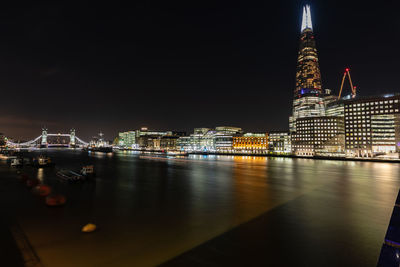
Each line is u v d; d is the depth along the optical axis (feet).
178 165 374.43
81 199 128.77
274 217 96.53
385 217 96.63
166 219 93.86
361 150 540.11
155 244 69.92
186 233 78.69
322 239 73.56
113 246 68.39
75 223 88.94
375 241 72.08
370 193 148.87
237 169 310.65
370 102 536.42
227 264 57.88
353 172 274.98
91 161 445.37
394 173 265.13
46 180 196.85
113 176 231.30
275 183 190.19
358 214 100.89
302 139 641.40
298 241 71.97
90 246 68.44
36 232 79.61
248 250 65.77
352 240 72.79
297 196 138.72
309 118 630.33
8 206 112.88
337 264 58.29
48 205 113.39
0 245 69.46
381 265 31.53
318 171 286.05
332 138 600.80
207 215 99.25
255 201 125.29
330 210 107.24
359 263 58.75
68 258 61.16
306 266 57.26
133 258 60.95
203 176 235.40
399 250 31.01
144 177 225.15
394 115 511.81
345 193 148.25
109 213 102.01
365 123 538.88
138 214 100.58
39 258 61.21
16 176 220.43
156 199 129.70
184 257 61.46
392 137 512.22
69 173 220.43
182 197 135.03
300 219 93.71
